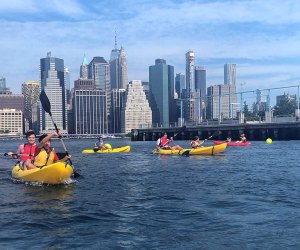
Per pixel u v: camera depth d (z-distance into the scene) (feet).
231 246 20.92
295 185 42.01
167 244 21.35
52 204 32.14
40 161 45.70
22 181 45.47
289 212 28.60
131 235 23.11
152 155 101.76
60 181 43.32
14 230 24.20
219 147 93.76
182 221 26.30
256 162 73.15
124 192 38.27
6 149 194.70
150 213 28.73
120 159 88.74
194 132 254.47
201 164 70.23
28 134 47.06
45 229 24.44
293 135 203.62
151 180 47.83
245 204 31.65
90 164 75.15
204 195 36.06
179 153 99.60
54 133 47.01
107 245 21.22
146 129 310.86
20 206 31.35
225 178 48.83
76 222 26.20
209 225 25.20
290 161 74.64
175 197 35.19
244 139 155.53
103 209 30.17
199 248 20.62
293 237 22.35
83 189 40.32
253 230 23.90
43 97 51.67
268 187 40.70
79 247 20.89
